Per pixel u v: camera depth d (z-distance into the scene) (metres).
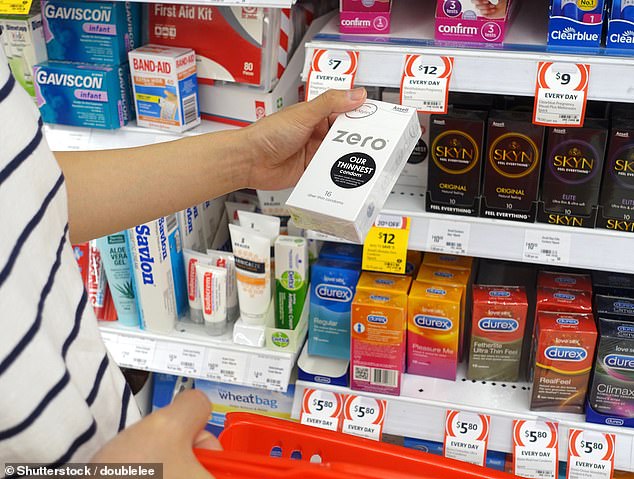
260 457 0.71
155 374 2.16
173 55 1.79
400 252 1.74
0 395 0.57
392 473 0.72
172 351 1.97
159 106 1.85
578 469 1.75
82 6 1.83
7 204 0.59
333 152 1.15
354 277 1.82
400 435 1.89
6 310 0.56
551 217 1.65
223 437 1.15
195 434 0.62
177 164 1.12
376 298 1.77
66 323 0.64
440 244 1.71
